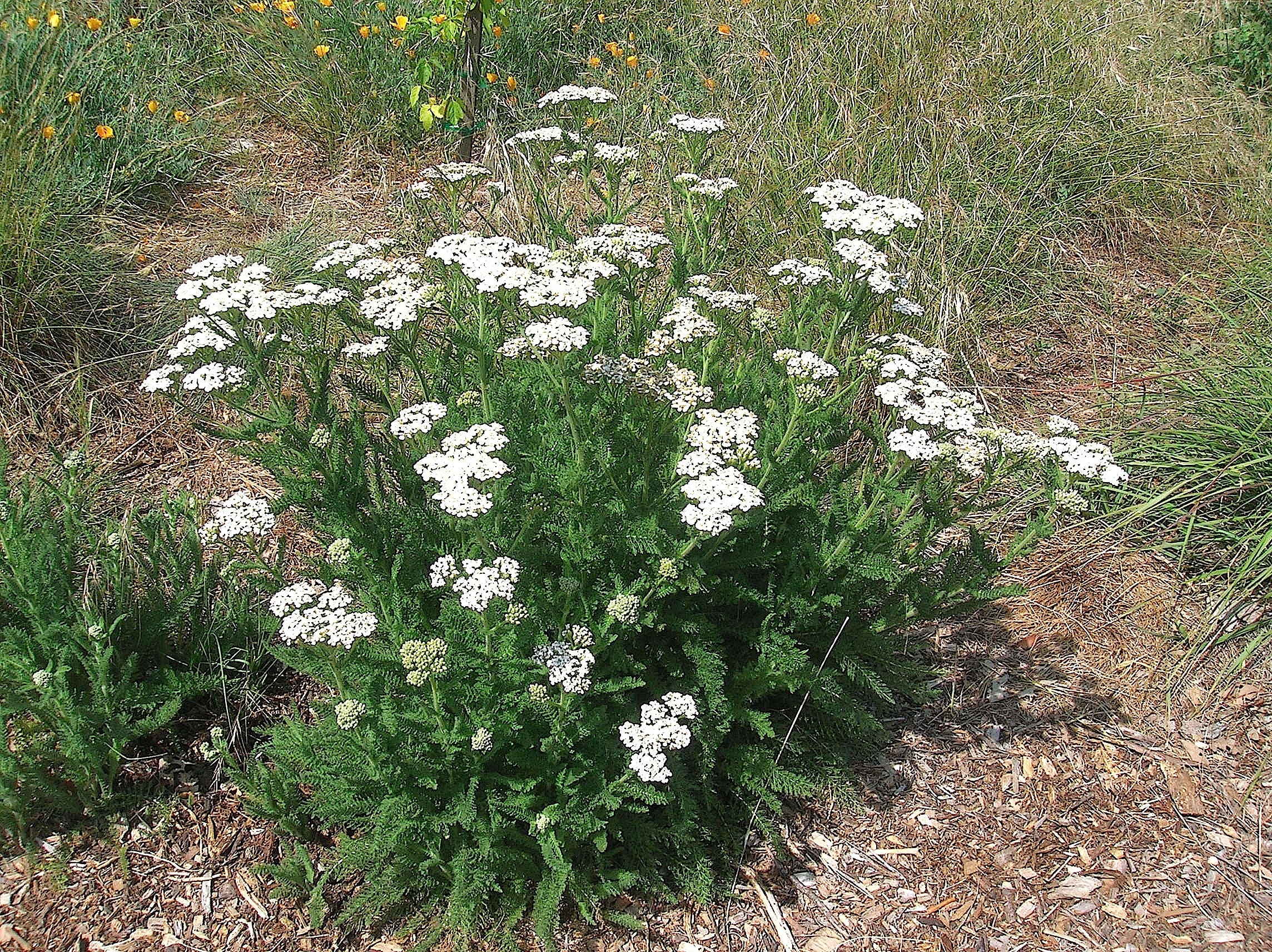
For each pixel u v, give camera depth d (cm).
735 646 109
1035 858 104
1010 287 176
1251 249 191
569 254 111
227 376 94
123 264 152
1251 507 133
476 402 99
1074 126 195
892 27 198
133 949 90
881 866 103
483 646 89
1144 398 150
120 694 97
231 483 130
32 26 160
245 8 204
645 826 96
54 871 94
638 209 174
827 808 108
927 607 103
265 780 94
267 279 150
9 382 132
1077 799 109
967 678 122
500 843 91
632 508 94
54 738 98
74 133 155
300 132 191
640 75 207
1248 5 249
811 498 98
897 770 112
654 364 108
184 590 108
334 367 132
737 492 87
